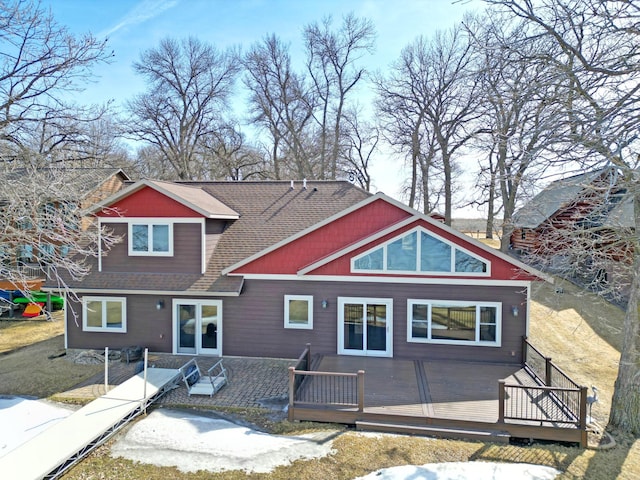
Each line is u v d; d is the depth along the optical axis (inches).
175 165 1574.8
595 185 387.9
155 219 579.5
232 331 563.8
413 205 1433.3
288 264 554.3
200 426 369.1
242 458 315.0
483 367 486.6
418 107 1307.8
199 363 537.6
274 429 364.5
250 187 746.8
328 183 745.6
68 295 585.0
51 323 751.7
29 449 304.8
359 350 537.3
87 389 457.1
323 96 1510.8
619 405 363.3
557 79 344.2
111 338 585.9
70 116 649.0
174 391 452.4
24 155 552.1
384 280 525.0
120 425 366.6
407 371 472.1
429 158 1341.0
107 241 580.7
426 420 357.4
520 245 1229.1
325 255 554.3
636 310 357.1
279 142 1599.4
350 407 374.6
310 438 346.0
